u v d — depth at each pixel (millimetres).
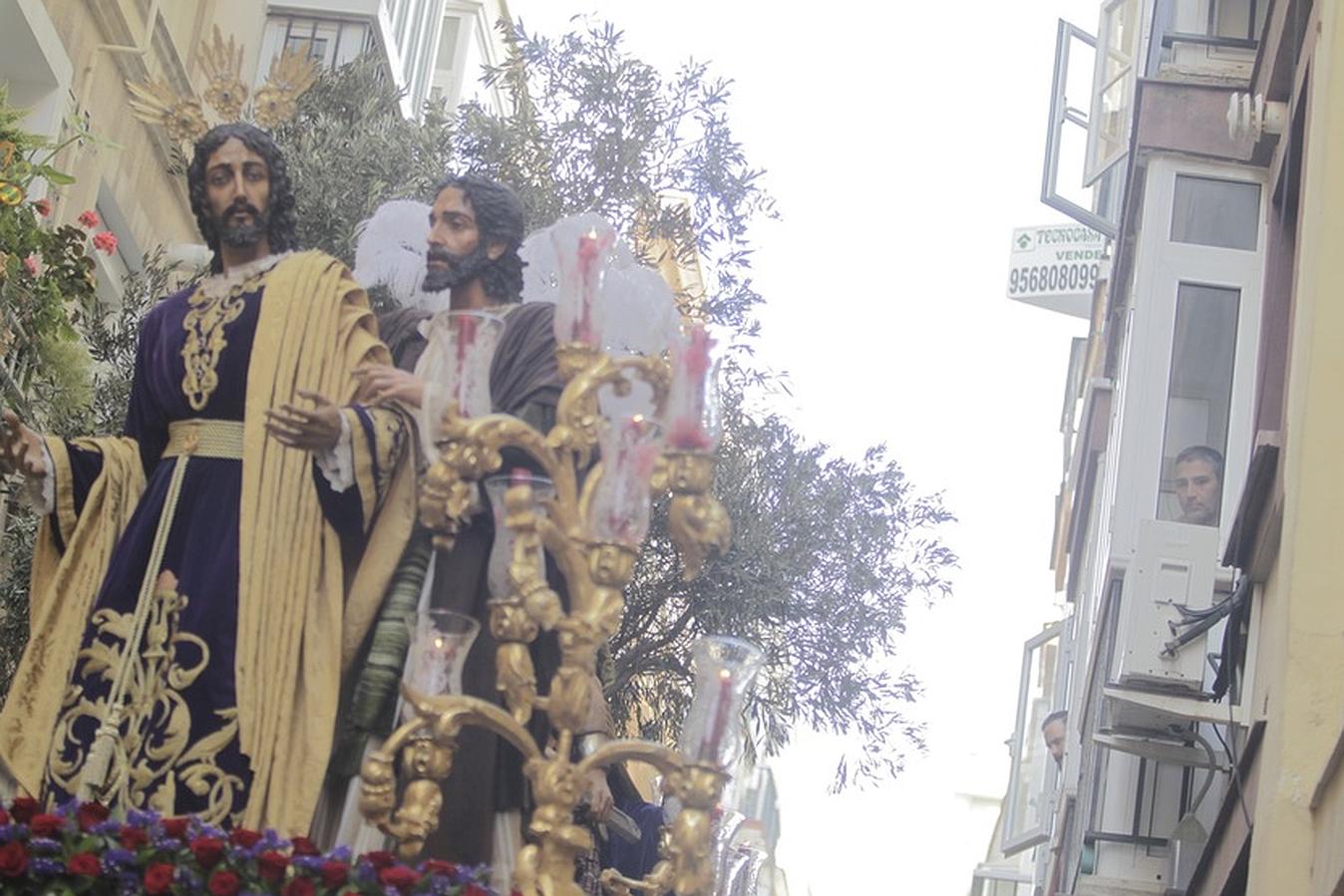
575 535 7168
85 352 11594
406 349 8727
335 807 7812
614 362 7348
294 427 7711
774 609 14195
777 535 14375
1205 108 17672
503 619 7082
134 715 7762
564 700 7074
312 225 13758
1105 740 15062
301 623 7816
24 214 11109
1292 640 11445
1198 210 17484
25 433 8102
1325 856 10656
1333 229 11953
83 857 6668
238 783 7660
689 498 7176
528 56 15375
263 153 8430
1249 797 12578
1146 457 16953
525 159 15047
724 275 15297
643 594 13961
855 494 14727
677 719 14398
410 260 9227
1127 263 19344
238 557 7879
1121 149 24422
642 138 15164
